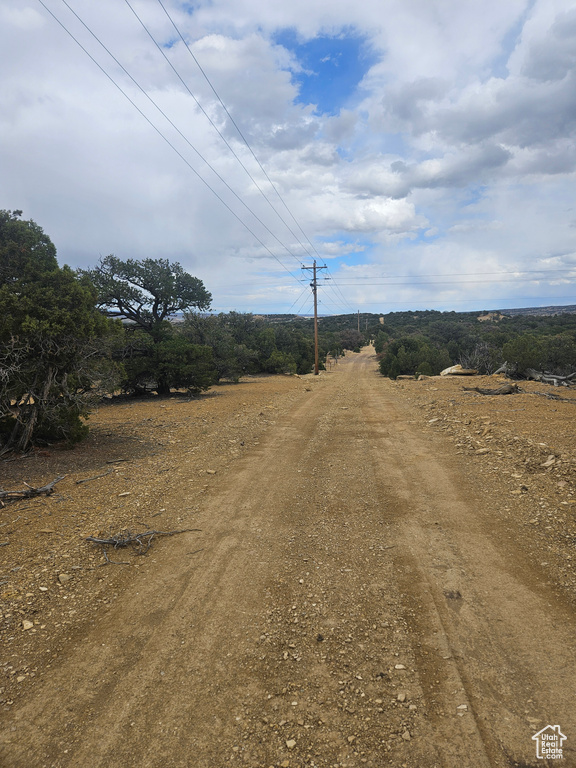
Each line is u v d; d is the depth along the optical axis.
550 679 2.96
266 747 2.54
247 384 27.59
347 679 3.03
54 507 6.11
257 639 3.48
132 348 20.81
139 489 6.89
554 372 23.61
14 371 8.52
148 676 3.11
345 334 96.12
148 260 21.92
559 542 4.78
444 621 3.62
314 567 4.57
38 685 3.04
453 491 6.61
